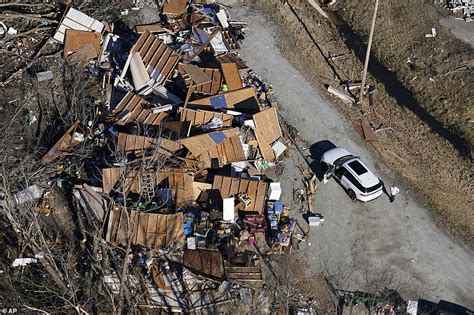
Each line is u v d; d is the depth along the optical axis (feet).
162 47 138.31
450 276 116.47
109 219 111.34
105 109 134.00
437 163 135.44
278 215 120.98
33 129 130.21
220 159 124.57
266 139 131.03
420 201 128.06
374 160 134.82
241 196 119.24
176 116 129.59
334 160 128.77
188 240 113.09
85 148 124.88
